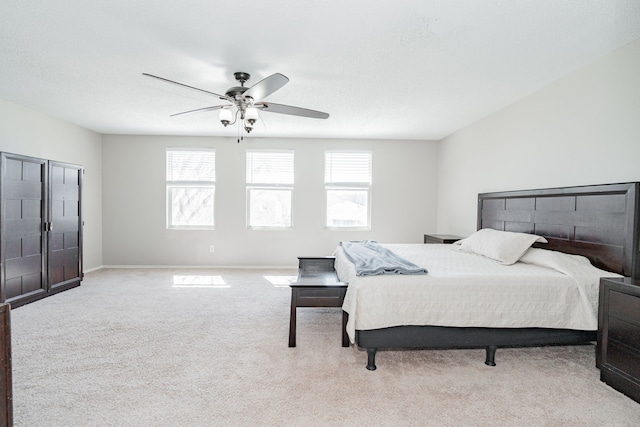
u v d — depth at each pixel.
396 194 5.52
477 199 4.24
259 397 1.77
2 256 3.12
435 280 2.15
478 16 1.92
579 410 1.69
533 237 2.82
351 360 2.21
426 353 2.34
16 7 1.83
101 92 3.28
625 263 2.19
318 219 5.46
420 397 1.79
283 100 3.47
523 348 2.44
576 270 2.29
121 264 5.32
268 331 2.71
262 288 4.09
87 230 4.97
